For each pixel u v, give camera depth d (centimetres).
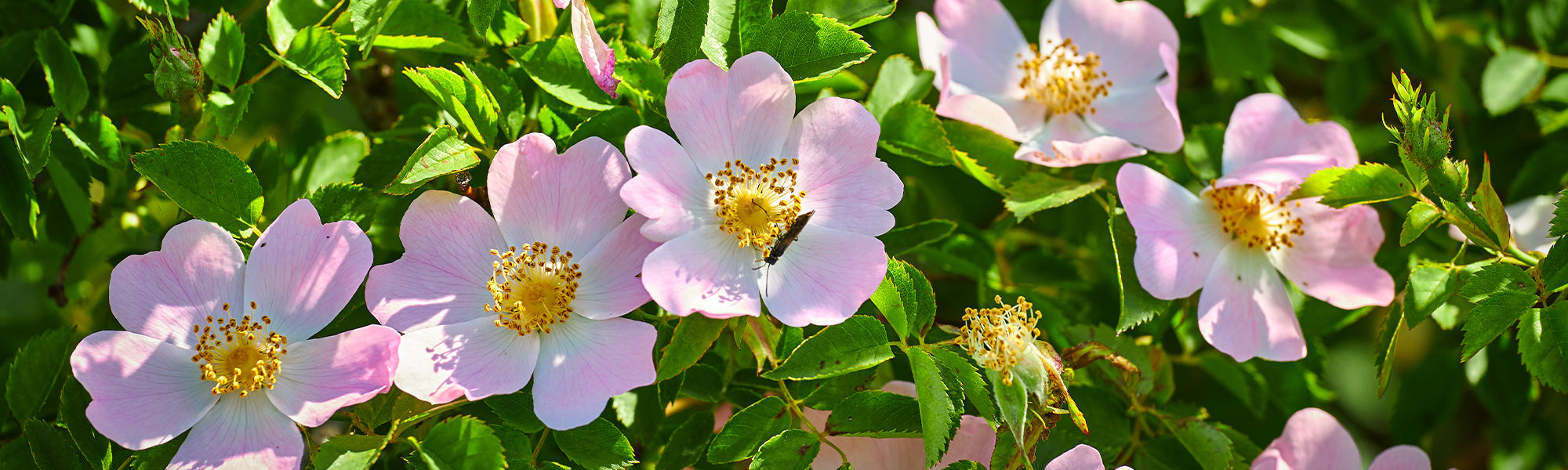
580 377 40
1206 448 44
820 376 40
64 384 41
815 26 41
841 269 40
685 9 41
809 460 40
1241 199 44
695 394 42
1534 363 41
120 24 46
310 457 40
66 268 47
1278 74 54
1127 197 43
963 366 40
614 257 40
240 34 42
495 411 40
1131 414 44
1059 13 47
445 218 40
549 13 44
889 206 41
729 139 41
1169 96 44
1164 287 43
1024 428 40
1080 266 49
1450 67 51
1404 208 47
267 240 40
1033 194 44
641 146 40
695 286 40
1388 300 44
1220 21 49
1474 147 50
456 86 41
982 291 46
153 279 40
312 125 48
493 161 40
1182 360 47
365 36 41
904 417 41
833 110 41
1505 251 42
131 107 45
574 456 40
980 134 45
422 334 40
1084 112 47
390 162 44
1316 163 44
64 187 45
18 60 44
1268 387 47
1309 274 45
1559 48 50
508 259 40
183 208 41
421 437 40
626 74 42
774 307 40
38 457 41
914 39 51
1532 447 50
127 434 39
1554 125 49
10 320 48
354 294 41
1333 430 44
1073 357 43
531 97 44
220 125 42
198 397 40
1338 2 51
